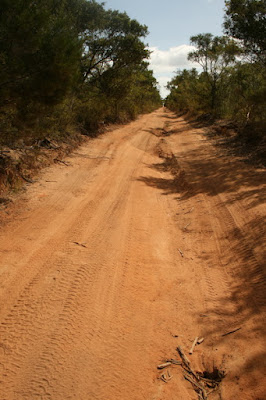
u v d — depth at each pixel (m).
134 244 6.53
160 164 15.05
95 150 15.80
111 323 4.27
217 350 3.94
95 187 10.05
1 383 3.28
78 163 12.83
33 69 7.51
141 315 4.52
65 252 5.90
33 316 4.23
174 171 13.37
